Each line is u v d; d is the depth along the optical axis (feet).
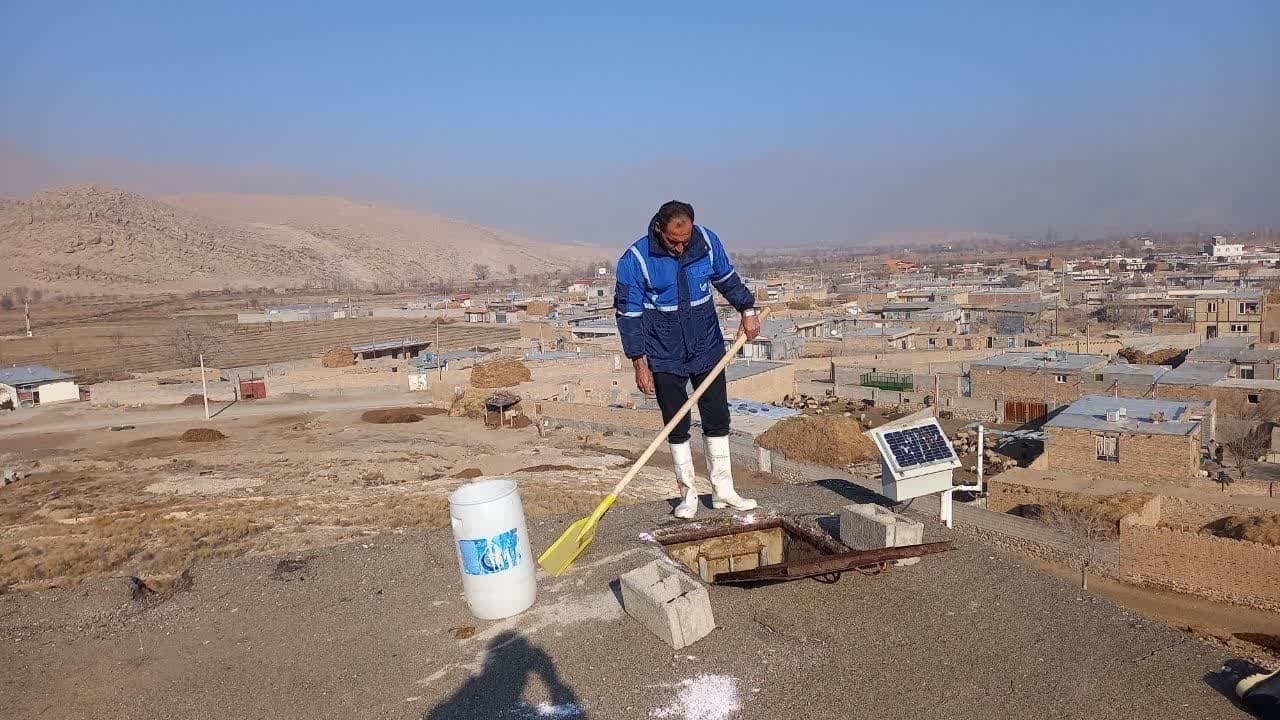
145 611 15.42
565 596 14.15
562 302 408.05
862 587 14.03
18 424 164.66
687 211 14.83
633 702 11.02
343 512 82.28
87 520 84.23
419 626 13.69
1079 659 11.55
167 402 184.34
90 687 12.78
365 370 202.08
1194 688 10.77
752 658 11.91
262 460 124.16
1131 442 92.53
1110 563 69.05
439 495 92.43
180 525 76.28
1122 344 189.98
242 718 11.53
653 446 15.51
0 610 15.76
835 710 10.64
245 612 14.99
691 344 16.16
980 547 15.61
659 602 12.41
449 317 372.79
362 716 11.26
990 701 10.68
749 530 17.38
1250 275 362.12
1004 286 342.85
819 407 160.04
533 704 11.12
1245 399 120.98
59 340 326.24
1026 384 141.18
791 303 303.27
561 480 98.63
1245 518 74.49
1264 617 61.00
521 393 159.94
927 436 18.20
